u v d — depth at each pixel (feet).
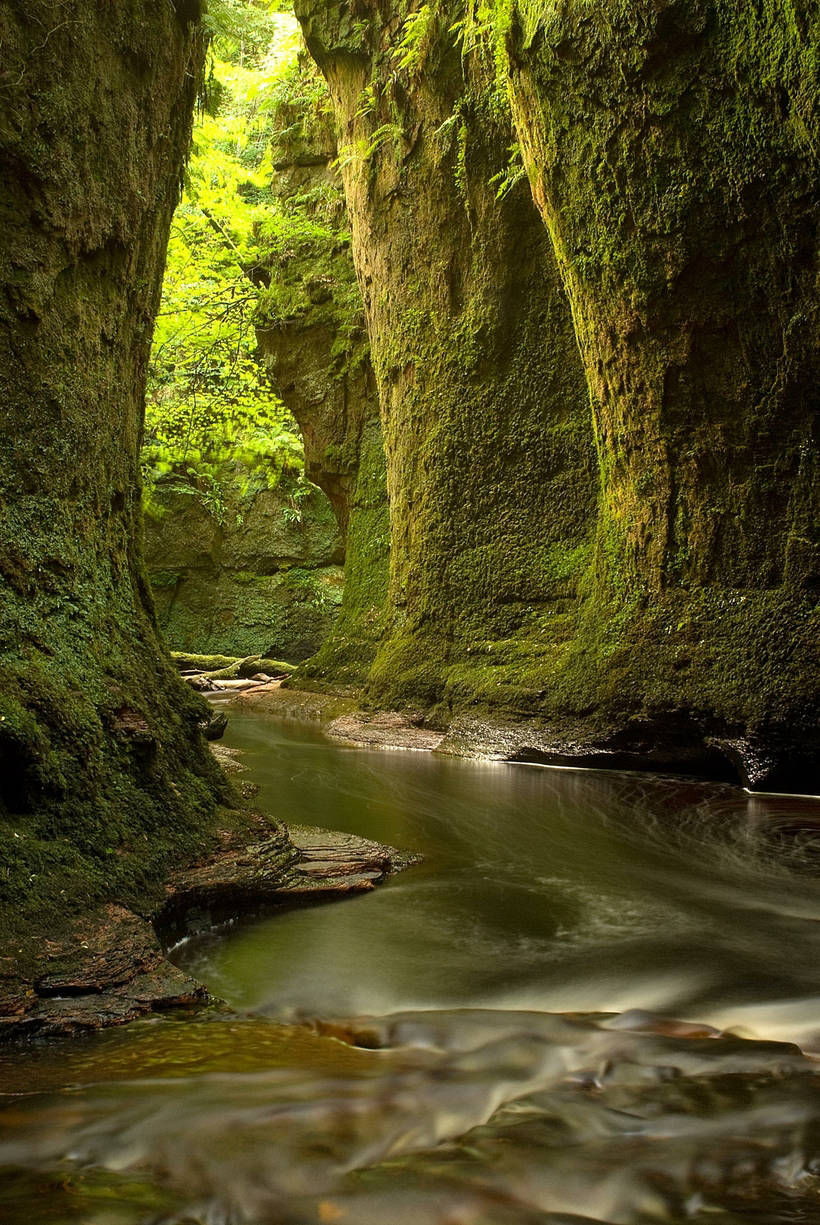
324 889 15.06
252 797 22.54
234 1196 6.61
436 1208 6.49
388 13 42.09
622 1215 6.39
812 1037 9.70
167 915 12.78
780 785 25.18
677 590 28.09
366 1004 10.84
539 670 32.91
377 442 53.31
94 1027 9.82
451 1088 8.38
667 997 10.91
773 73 22.36
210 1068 8.81
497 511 37.76
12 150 12.98
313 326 55.67
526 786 26.43
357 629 50.14
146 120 16.78
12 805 11.56
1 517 12.51
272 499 84.28
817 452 24.58
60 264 13.98
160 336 61.67
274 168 59.26
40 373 13.43
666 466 27.94
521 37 28.91
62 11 14.06
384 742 36.24
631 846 19.13
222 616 84.33
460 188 37.81
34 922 10.68
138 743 13.91
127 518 16.35
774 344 24.85
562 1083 8.55
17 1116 7.75
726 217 24.68
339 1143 7.36
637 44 25.09
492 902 15.01
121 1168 7.01
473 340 38.52
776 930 13.60
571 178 28.45
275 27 57.06
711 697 26.12
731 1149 7.26
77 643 13.65
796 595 24.97
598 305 28.71
